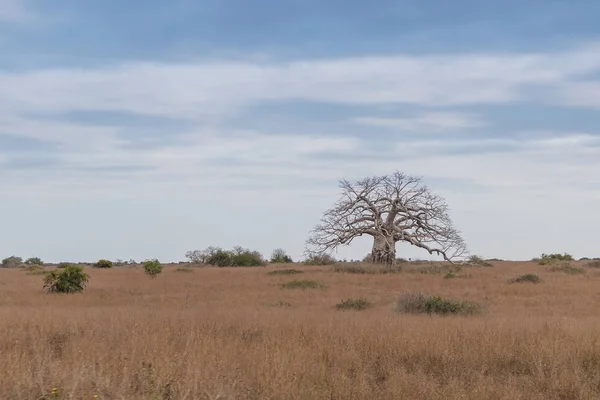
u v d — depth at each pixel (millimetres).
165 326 13281
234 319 14938
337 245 55344
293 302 23547
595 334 12234
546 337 12094
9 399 7797
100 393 7828
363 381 8969
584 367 10406
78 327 13102
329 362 10477
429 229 53500
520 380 9617
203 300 24500
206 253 80938
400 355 11086
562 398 8898
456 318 15969
